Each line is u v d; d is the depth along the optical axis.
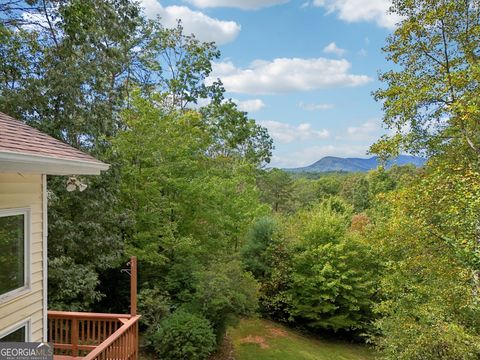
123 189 10.23
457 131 8.30
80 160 4.43
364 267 14.05
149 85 16.78
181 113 14.74
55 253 8.84
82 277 8.81
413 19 8.08
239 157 26.03
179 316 9.57
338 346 13.87
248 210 13.94
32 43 9.39
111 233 9.70
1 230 3.98
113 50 10.84
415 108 8.16
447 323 6.36
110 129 10.18
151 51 17.19
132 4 13.04
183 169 11.16
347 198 38.28
